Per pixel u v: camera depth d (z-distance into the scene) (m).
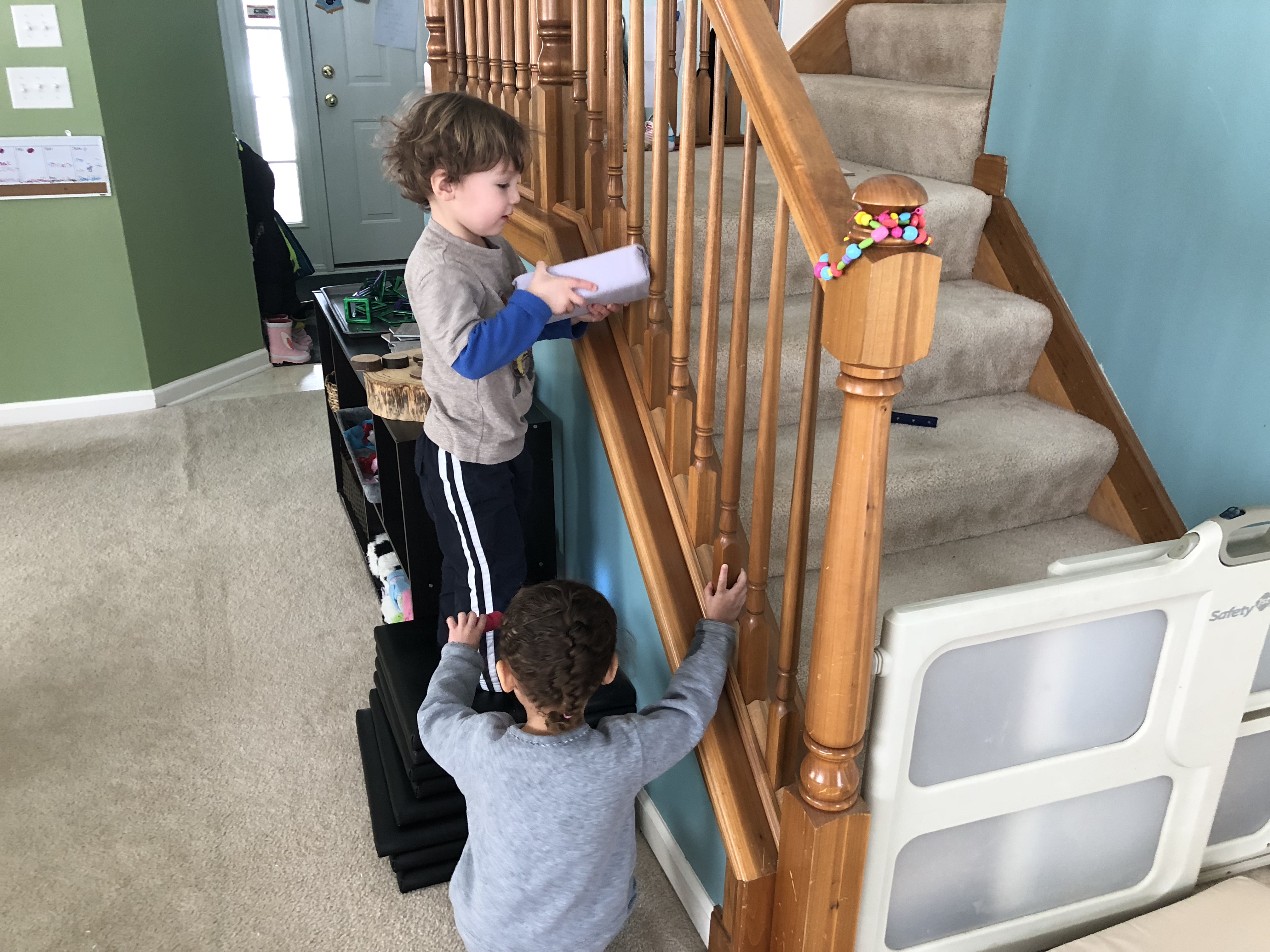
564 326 1.53
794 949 1.26
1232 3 1.54
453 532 1.61
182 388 3.77
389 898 1.61
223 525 2.82
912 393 1.92
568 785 1.19
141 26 3.35
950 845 1.32
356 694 2.11
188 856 1.68
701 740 1.36
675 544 1.47
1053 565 1.23
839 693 1.12
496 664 1.46
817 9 2.98
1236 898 1.45
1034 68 1.94
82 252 3.38
